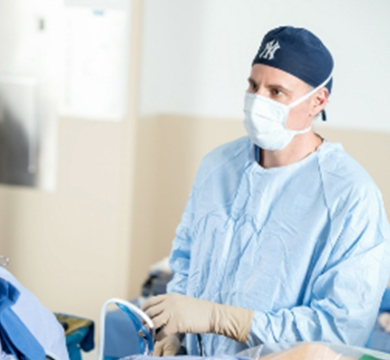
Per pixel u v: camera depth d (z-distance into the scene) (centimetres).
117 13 346
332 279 153
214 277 171
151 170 410
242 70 405
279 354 137
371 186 159
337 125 383
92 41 351
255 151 178
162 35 410
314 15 382
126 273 370
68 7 348
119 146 360
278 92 163
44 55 353
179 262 189
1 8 351
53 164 365
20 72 356
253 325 154
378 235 156
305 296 160
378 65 373
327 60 166
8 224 374
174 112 418
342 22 376
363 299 151
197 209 182
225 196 177
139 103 369
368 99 377
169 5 409
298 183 166
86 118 359
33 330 120
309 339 152
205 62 410
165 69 415
